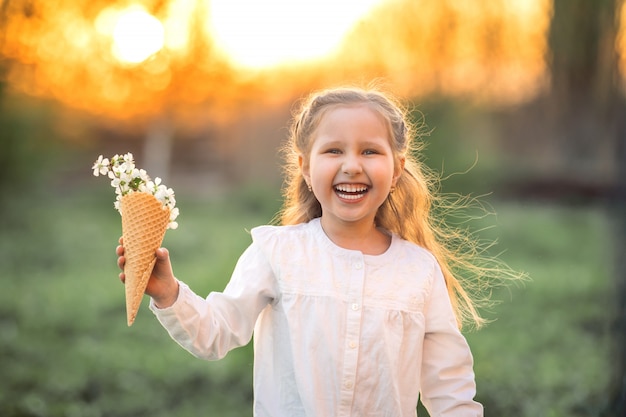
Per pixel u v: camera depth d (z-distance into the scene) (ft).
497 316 29.09
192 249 46.55
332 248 8.83
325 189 8.77
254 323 8.86
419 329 8.71
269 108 70.85
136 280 7.94
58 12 25.26
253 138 76.33
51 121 62.54
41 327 27.73
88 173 81.56
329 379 8.39
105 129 80.79
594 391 19.63
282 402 8.56
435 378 8.92
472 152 57.67
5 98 43.37
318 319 8.51
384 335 8.50
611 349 18.21
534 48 51.65
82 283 36.60
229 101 66.74
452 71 53.11
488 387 20.17
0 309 30.45
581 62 43.39
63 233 52.75
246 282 8.77
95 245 48.75
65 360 23.36
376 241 9.16
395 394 8.47
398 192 9.94
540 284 34.37
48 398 19.63
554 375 21.44
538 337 25.99
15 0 23.03
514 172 65.41
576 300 31.83
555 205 61.31
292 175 10.37
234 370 22.18
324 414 8.36
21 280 37.01
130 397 20.01
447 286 10.10
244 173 78.54
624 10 22.43
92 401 19.79
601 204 61.11
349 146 8.71
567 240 46.11
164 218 8.17
